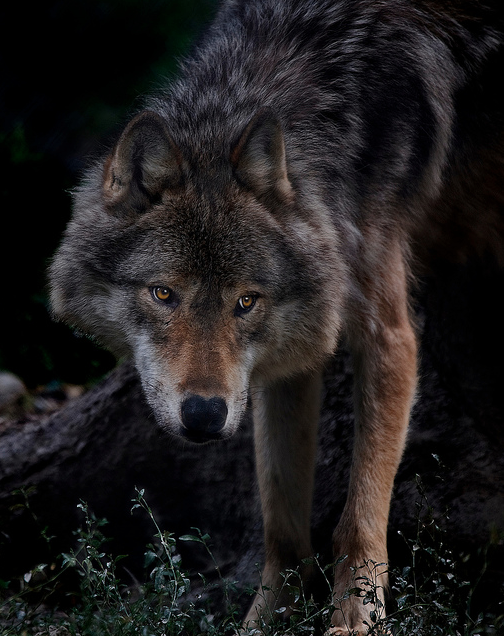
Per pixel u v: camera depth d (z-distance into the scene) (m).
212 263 7.61
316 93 8.52
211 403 7.24
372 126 8.47
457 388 10.32
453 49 9.12
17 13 19.55
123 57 19.27
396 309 8.52
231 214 7.72
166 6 18.94
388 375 8.37
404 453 10.10
